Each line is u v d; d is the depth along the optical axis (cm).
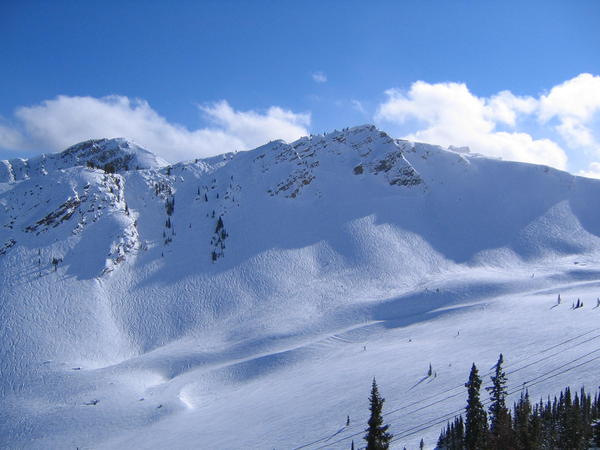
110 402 12512
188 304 18588
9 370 14025
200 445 9531
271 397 11750
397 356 13050
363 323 16938
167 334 17250
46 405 12556
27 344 15062
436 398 9769
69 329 16162
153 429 11031
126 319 17600
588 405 7200
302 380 12569
